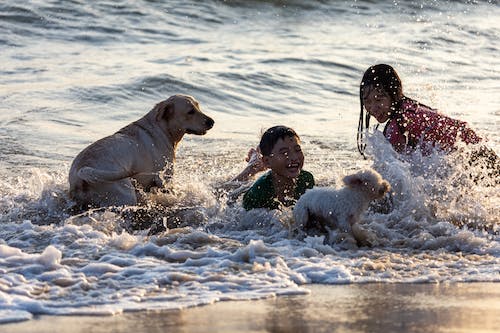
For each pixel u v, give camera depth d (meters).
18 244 9.09
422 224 10.01
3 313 6.61
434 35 31.62
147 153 12.43
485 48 29.83
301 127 18.16
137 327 6.31
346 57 26.78
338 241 9.12
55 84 21.22
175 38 28.69
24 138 16.36
